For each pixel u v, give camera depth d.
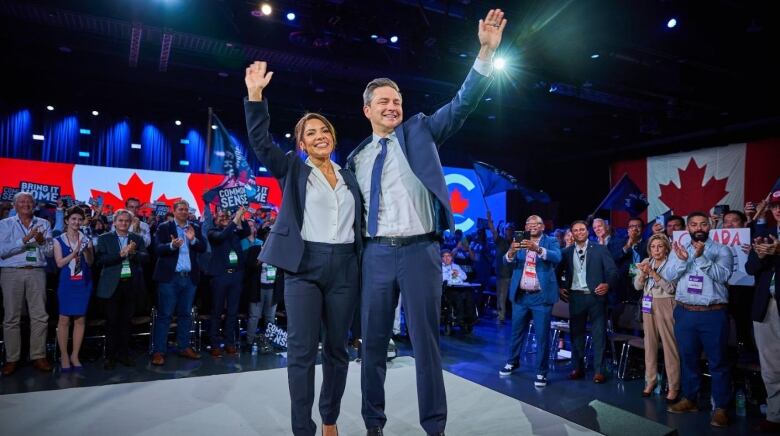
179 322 5.79
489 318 9.29
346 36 8.20
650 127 11.39
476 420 2.55
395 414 2.63
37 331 5.07
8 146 11.59
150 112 12.68
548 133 13.60
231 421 2.52
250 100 2.01
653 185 12.42
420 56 9.08
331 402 2.15
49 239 5.30
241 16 8.09
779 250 3.59
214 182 10.98
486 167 8.69
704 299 4.01
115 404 2.75
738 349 4.81
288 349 2.05
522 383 5.08
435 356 1.96
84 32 8.60
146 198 10.55
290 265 1.95
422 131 2.04
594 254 5.15
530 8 7.93
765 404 4.37
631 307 5.70
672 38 7.82
